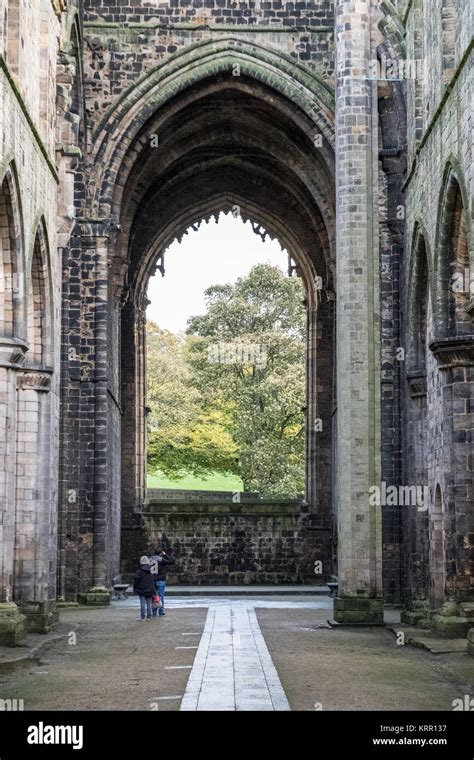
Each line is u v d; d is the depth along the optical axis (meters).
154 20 43.28
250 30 43.50
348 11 34.38
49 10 31.34
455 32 28.91
